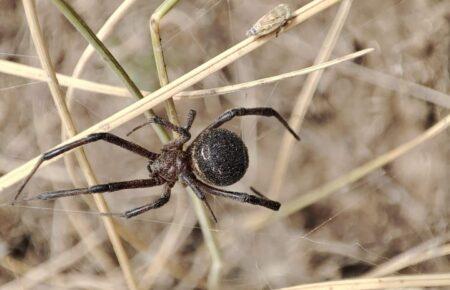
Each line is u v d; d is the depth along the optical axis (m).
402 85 0.17
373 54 0.18
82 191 0.14
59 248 0.16
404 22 0.18
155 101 0.14
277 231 0.17
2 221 0.16
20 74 0.14
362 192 0.17
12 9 0.17
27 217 0.16
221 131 0.15
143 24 0.17
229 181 0.15
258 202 0.15
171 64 0.17
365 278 0.15
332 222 0.17
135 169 0.17
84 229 0.16
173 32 0.17
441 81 0.17
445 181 0.17
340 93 0.18
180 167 0.15
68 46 0.17
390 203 0.17
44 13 0.17
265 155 0.17
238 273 0.16
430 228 0.17
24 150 0.17
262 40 0.14
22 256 0.16
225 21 0.17
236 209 0.17
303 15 0.14
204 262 0.16
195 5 0.17
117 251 0.15
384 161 0.16
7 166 0.16
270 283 0.17
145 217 0.17
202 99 0.17
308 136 0.17
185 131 0.14
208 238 0.16
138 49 0.17
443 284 0.15
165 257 0.16
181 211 0.17
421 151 0.17
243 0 0.17
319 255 0.17
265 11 0.17
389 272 0.16
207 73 0.14
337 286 0.15
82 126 0.17
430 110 0.17
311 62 0.17
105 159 0.17
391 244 0.17
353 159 0.17
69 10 0.14
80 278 0.16
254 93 0.17
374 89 0.18
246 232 0.16
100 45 0.14
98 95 0.17
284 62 0.17
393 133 0.17
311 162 0.17
